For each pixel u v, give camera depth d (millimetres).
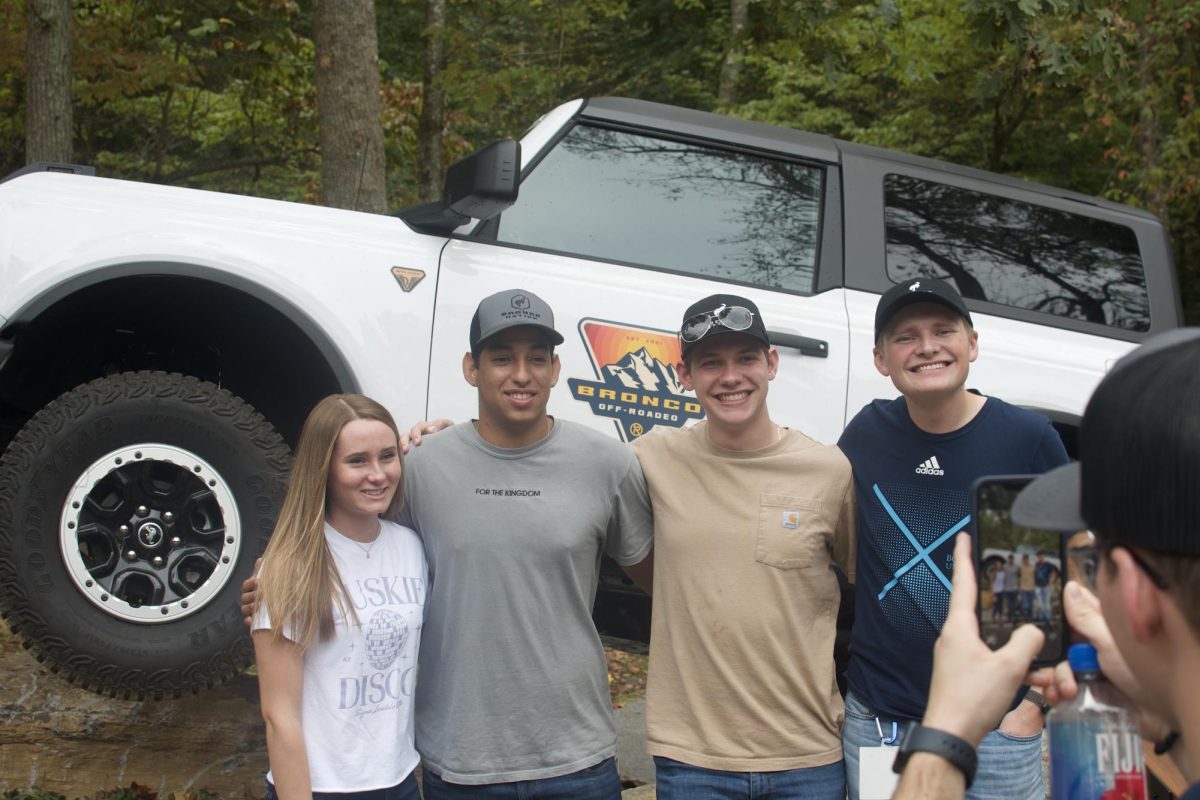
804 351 3916
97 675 3371
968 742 1255
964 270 4230
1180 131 9641
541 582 2645
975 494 1396
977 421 2688
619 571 3879
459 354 3777
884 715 2670
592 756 2664
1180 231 10773
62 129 6594
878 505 2719
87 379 4059
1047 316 4266
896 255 4164
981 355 4098
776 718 2629
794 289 4039
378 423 2541
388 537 2646
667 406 3854
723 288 3961
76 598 3383
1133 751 1285
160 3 9812
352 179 5906
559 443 2748
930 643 2637
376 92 5996
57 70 6562
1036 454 2656
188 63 10016
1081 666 1298
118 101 11781
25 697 3742
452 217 3781
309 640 2418
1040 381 4121
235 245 3674
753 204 4094
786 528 2668
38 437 3383
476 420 2812
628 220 3992
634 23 16281
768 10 7855
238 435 3525
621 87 16000
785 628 2648
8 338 3477
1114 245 4438
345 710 2471
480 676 2623
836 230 4121
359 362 3693
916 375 2643
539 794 2609
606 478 2754
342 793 2455
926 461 2686
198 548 3520
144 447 3461
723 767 2615
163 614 3438
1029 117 11531
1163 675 1023
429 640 2695
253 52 10461
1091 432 1034
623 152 4047
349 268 3748
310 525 2486
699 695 2662
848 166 4195
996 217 4336
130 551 3479
